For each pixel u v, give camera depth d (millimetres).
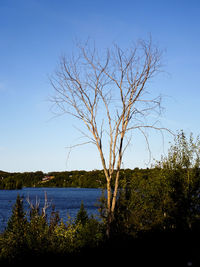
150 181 15594
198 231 13703
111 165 14492
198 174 15125
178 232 13648
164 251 10922
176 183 15117
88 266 12219
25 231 16297
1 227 28328
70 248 15398
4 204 78688
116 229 14219
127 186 15438
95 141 14461
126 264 10984
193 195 15023
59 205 72125
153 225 14406
